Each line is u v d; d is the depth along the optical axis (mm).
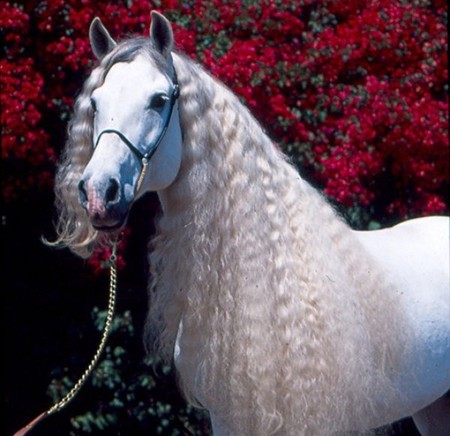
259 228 4160
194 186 4109
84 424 7078
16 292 7152
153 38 4145
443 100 7523
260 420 4133
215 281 4133
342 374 4188
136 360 7160
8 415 7184
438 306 4773
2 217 7051
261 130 4340
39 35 6684
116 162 3898
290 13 6910
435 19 7352
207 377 4168
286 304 4152
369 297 4387
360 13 7168
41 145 6496
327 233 4352
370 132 6816
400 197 7320
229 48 6617
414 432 7293
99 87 4078
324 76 6918
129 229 6770
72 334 7086
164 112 4055
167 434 7207
